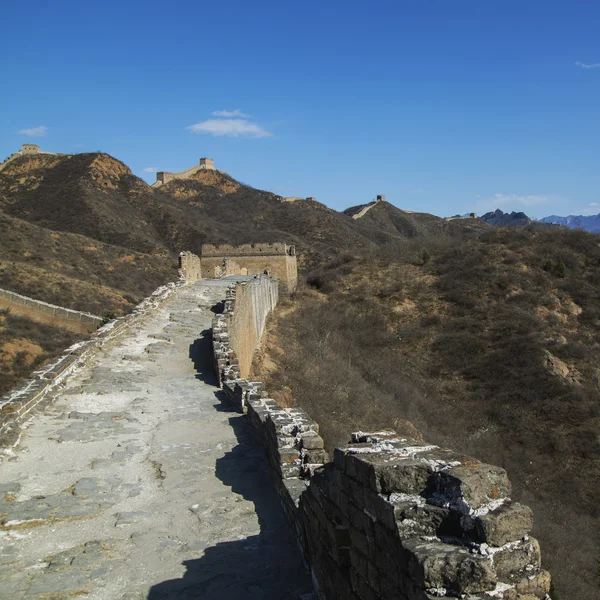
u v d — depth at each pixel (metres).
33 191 84.19
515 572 2.83
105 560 5.51
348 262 45.94
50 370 13.02
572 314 34.03
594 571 14.03
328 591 4.26
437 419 25.27
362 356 31.17
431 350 31.77
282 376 21.75
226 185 113.00
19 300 39.19
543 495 19.50
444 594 2.75
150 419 10.65
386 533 3.19
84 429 9.99
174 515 6.50
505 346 30.59
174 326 20.44
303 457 6.71
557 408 25.02
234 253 43.47
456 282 38.31
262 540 5.79
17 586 5.07
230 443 9.07
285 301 39.00
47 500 7.00
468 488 2.99
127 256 62.03
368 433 4.20
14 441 9.14
